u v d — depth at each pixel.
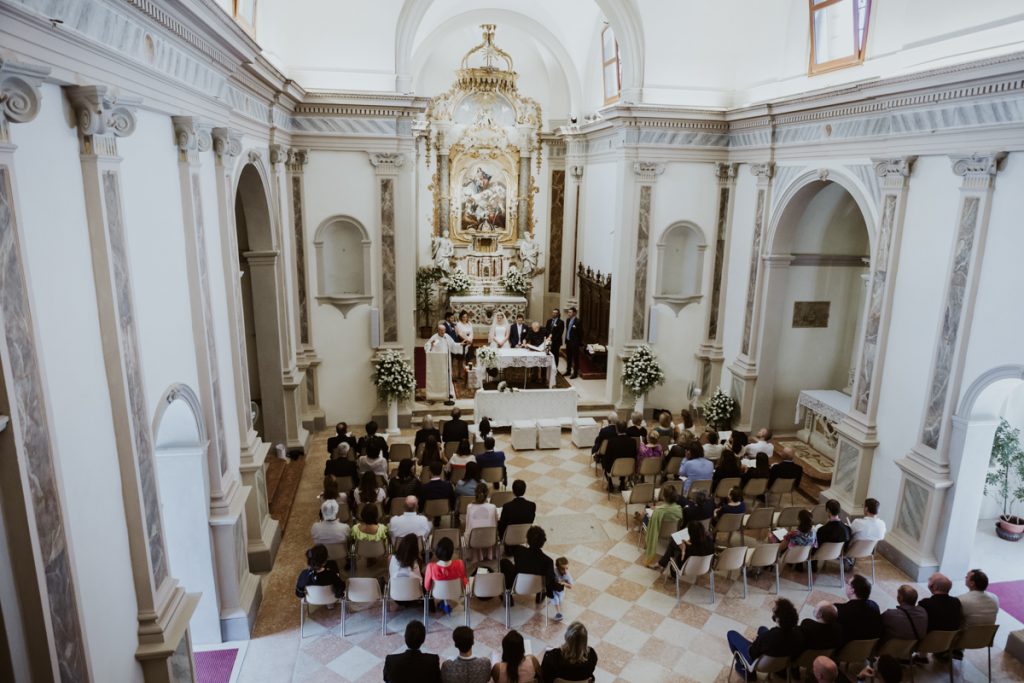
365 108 11.26
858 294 12.07
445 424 9.96
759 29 11.41
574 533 9.01
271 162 9.95
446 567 6.69
